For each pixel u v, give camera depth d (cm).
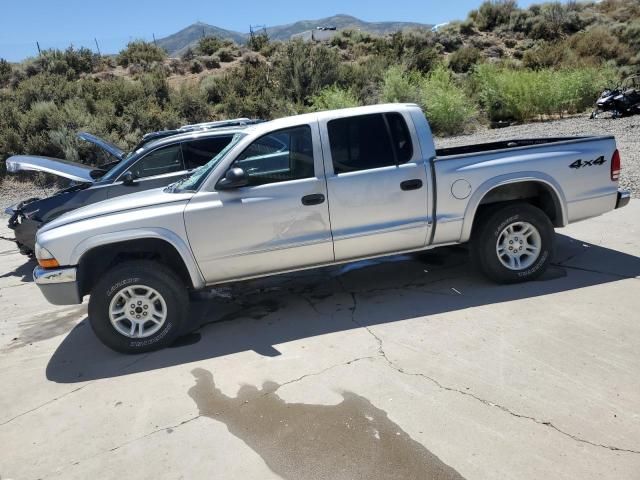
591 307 459
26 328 560
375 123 497
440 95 1908
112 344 460
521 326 438
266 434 331
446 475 282
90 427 360
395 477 284
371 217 492
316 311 516
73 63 2967
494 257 519
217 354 448
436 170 500
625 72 2600
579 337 411
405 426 325
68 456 331
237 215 468
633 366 366
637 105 1758
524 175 511
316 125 485
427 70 2806
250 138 479
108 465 318
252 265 482
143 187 721
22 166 776
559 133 1525
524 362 383
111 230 453
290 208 475
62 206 701
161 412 368
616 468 276
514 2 3922
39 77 2384
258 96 2344
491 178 507
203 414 360
